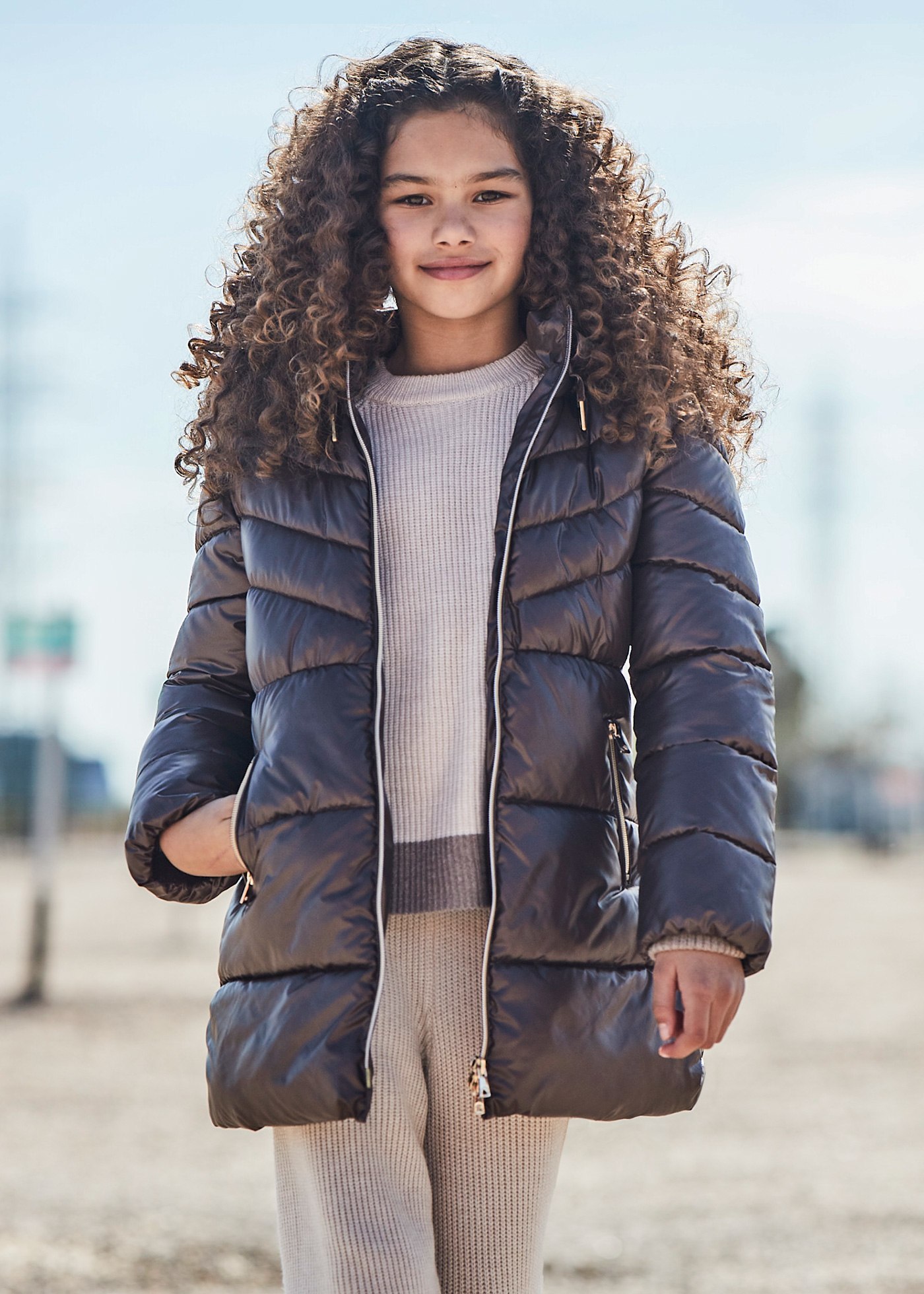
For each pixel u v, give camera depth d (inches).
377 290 115.2
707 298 121.6
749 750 100.8
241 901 103.4
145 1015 432.1
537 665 102.7
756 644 105.0
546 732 101.5
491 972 98.9
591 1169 258.7
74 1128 286.2
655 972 97.0
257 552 108.8
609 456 107.4
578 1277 195.5
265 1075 98.7
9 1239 206.7
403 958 103.0
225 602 114.5
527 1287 105.3
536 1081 98.3
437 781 104.1
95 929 700.0
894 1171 249.6
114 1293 186.2
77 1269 194.7
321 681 103.3
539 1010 98.5
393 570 107.1
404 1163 101.2
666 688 103.2
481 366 113.7
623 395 109.4
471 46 119.6
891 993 482.6
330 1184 100.1
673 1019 96.0
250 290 119.1
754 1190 239.3
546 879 99.8
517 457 106.1
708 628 104.0
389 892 101.2
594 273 114.4
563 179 116.3
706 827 97.6
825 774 2142.0
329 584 105.4
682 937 96.0
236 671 114.3
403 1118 101.3
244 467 111.1
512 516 104.3
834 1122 291.7
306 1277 101.9
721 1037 97.1
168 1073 346.3
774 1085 331.6
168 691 114.3
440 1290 103.7
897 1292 184.2
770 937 96.3
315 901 99.2
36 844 472.1
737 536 108.9
